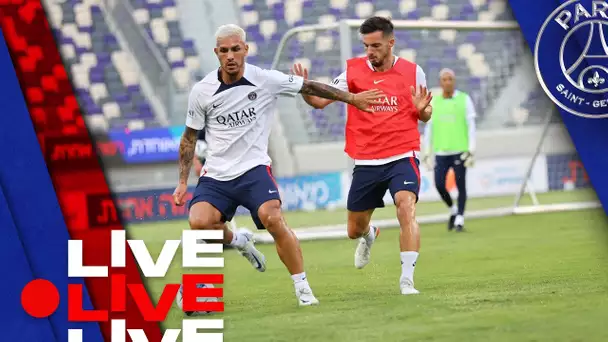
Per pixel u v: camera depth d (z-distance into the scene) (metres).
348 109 18.94
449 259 23.06
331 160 48.75
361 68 18.73
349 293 18.27
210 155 16.91
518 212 34.75
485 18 57.84
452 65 53.28
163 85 55.22
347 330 14.28
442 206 40.72
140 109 54.28
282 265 23.66
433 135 30.94
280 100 49.66
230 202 16.92
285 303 17.52
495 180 45.53
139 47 55.84
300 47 56.22
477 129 51.03
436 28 30.92
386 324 14.59
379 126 18.47
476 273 20.34
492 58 52.59
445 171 30.62
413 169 18.28
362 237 20.36
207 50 56.53
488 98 52.12
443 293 17.47
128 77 54.91
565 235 27.45
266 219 16.50
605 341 13.10
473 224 32.22
